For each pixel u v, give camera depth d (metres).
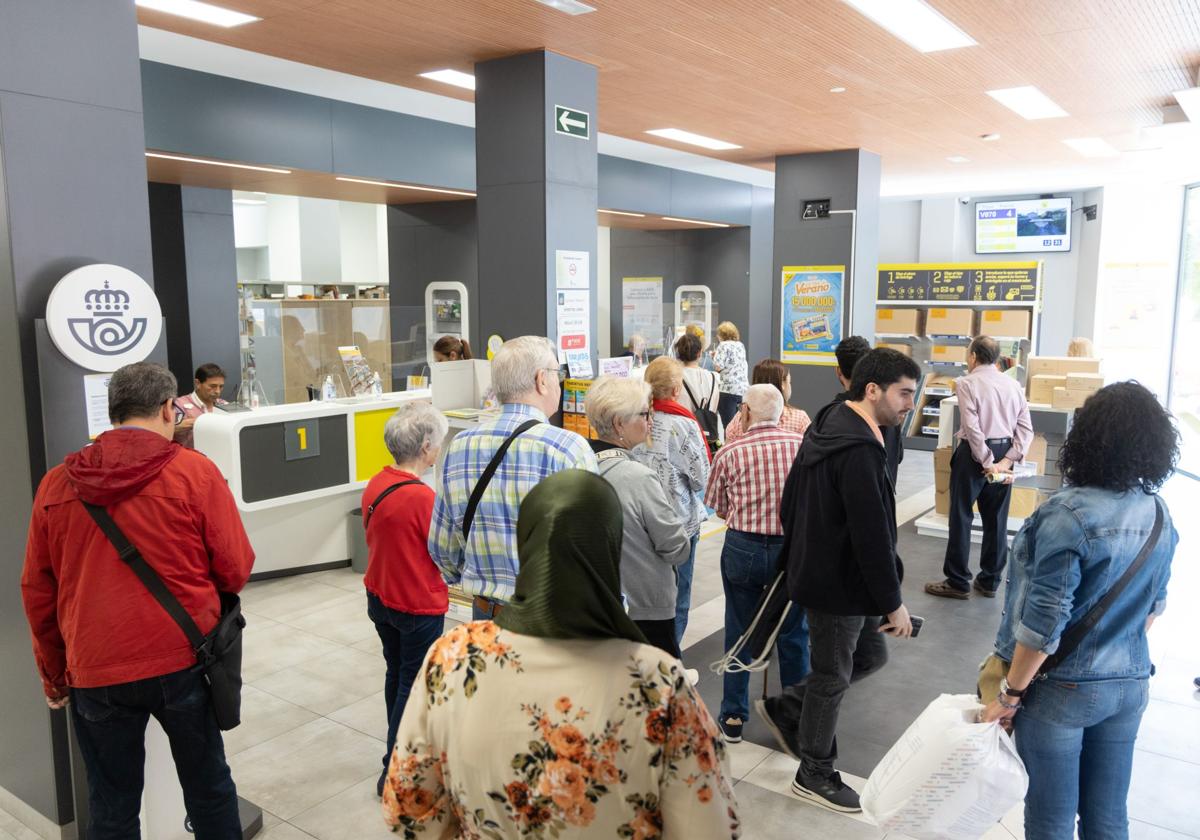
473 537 2.37
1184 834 2.86
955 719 2.15
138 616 2.18
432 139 8.86
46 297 2.68
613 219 13.30
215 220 9.34
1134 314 12.55
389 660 3.01
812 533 2.78
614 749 1.13
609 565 1.18
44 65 2.64
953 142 9.05
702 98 6.95
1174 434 1.96
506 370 2.41
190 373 9.29
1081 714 1.98
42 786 2.86
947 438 6.73
